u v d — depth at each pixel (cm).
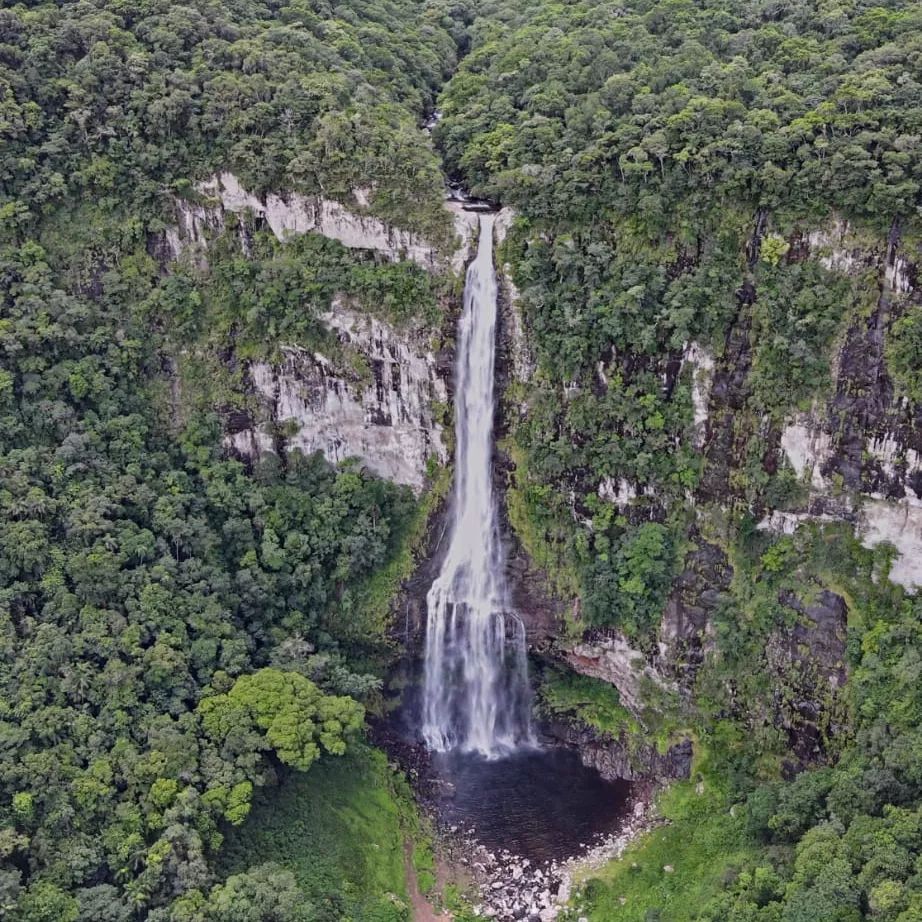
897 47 4778
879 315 4375
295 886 3944
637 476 4959
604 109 5034
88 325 5056
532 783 5141
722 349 4700
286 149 5116
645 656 5078
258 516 5231
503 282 5106
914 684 4178
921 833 3616
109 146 5062
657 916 4225
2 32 5066
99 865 3772
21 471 4603
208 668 4556
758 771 4719
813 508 4641
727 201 4619
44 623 4281
